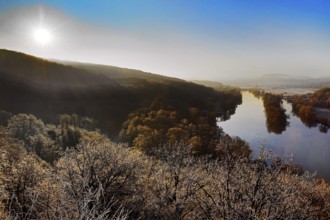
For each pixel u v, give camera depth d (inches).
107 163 713.0
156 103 4731.8
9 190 521.3
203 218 542.9
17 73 5147.6
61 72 6028.5
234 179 478.9
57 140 2596.0
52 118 3971.5
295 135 4685.0
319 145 4089.6
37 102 4402.1
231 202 445.1
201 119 4389.8
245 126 5285.4
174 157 737.6
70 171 624.4
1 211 382.6
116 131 4020.7
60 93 4943.4
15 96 4377.5
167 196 655.1
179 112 4564.5
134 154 818.8
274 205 419.8
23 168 591.8
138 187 717.9
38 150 2034.9
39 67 5738.2
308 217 442.0
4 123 2962.6
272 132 4891.7
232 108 7372.1
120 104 5022.1
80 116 4018.2
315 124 5684.1
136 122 3646.7
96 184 634.8
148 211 634.8
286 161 494.3
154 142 2751.0
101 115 4473.4
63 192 424.8
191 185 613.6
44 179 591.8
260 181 458.3
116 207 622.5
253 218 402.9
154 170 825.5
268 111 6673.2
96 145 788.6
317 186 691.4
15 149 880.9
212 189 540.7
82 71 6555.1
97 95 5216.5
